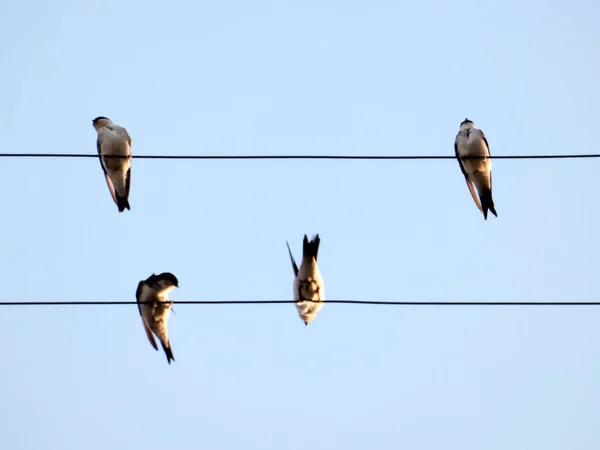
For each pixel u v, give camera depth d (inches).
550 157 527.8
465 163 661.9
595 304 507.8
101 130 654.5
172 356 625.6
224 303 509.4
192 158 522.0
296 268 657.0
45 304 493.4
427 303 511.8
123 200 661.9
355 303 516.4
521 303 509.0
